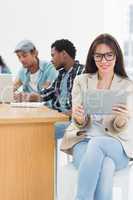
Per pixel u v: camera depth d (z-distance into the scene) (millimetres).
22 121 1847
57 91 2895
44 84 3141
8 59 4617
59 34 4758
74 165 2053
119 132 2031
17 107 2428
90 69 2203
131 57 4844
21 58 3287
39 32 4703
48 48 4734
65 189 2039
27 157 1955
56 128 2447
